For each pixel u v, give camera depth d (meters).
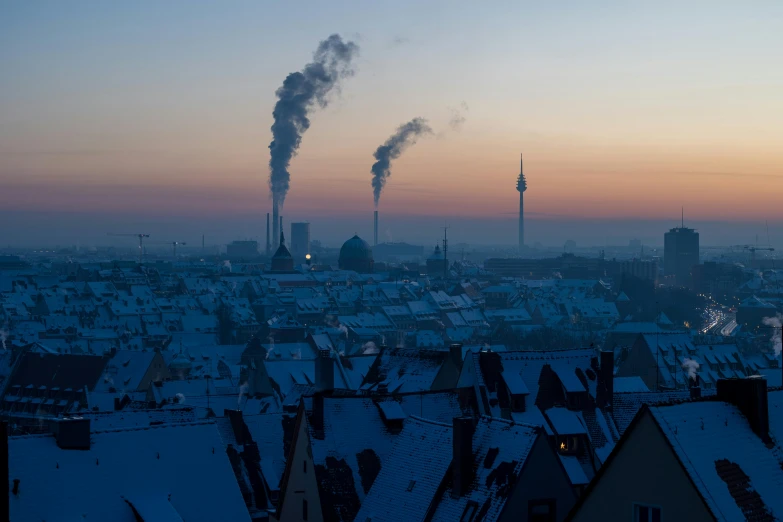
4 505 55.78
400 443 75.88
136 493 67.06
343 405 84.25
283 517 84.00
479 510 65.50
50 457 66.88
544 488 66.06
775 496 49.16
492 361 100.12
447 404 93.19
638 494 49.81
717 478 48.28
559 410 98.44
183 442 71.44
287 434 99.94
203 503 68.69
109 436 69.94
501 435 69.00
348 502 77.69
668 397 104.94
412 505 69.44
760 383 52.84
